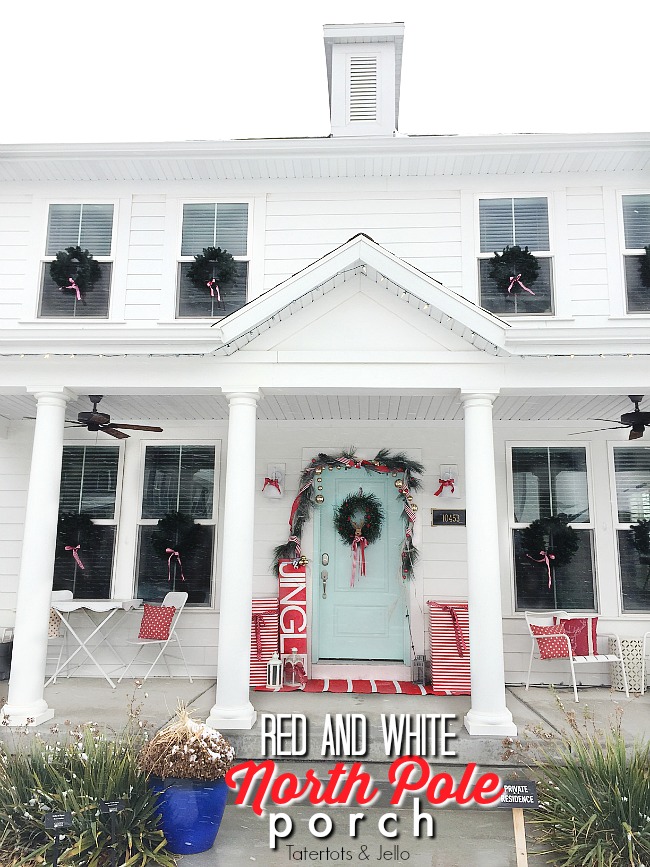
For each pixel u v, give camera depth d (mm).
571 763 4410
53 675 7508
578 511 8016
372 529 7930
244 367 6082
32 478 6109
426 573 7844
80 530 8188
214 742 4453
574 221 7734
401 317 6070
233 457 5977
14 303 7926
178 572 8094
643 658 7203
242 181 7992
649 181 7746
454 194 7852
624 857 3830
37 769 4441
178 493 8273
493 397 6027
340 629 7859
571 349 5832
